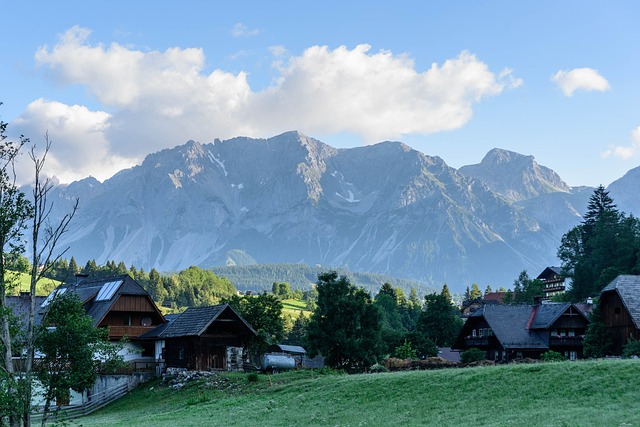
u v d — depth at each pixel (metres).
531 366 52.22
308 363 110.12
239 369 84.12
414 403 48.75
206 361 82.62
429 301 147.00
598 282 145.25
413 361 80.38
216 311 83.56
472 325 104.38
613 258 155.25
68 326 42.69
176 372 78.88
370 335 80.50
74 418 69.00
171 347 87.06
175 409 64.00
